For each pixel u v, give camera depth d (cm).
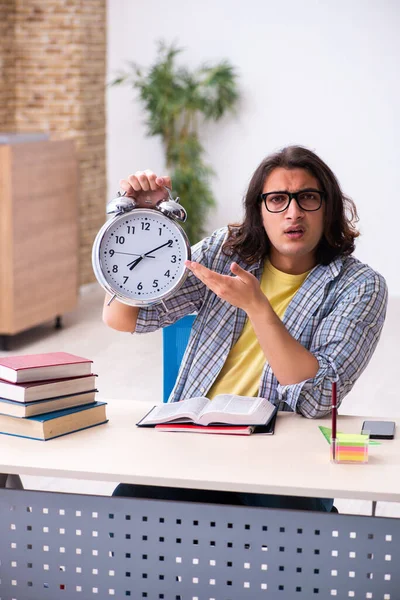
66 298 684
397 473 191
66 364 219
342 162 834
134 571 200
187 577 198
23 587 206
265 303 219
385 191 829
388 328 703
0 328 603
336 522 190
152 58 858
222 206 865
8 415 213
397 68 809
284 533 192
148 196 229
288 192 231
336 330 231
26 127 796
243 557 195
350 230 245
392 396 521
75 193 687
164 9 848
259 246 248
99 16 804
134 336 664
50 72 783
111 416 231
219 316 246
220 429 216
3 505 204
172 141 852
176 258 221
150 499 197
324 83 826
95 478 190
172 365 273
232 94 834
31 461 195
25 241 614
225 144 855
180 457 199
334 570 192
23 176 605
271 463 196
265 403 226
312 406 226
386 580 191
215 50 844
